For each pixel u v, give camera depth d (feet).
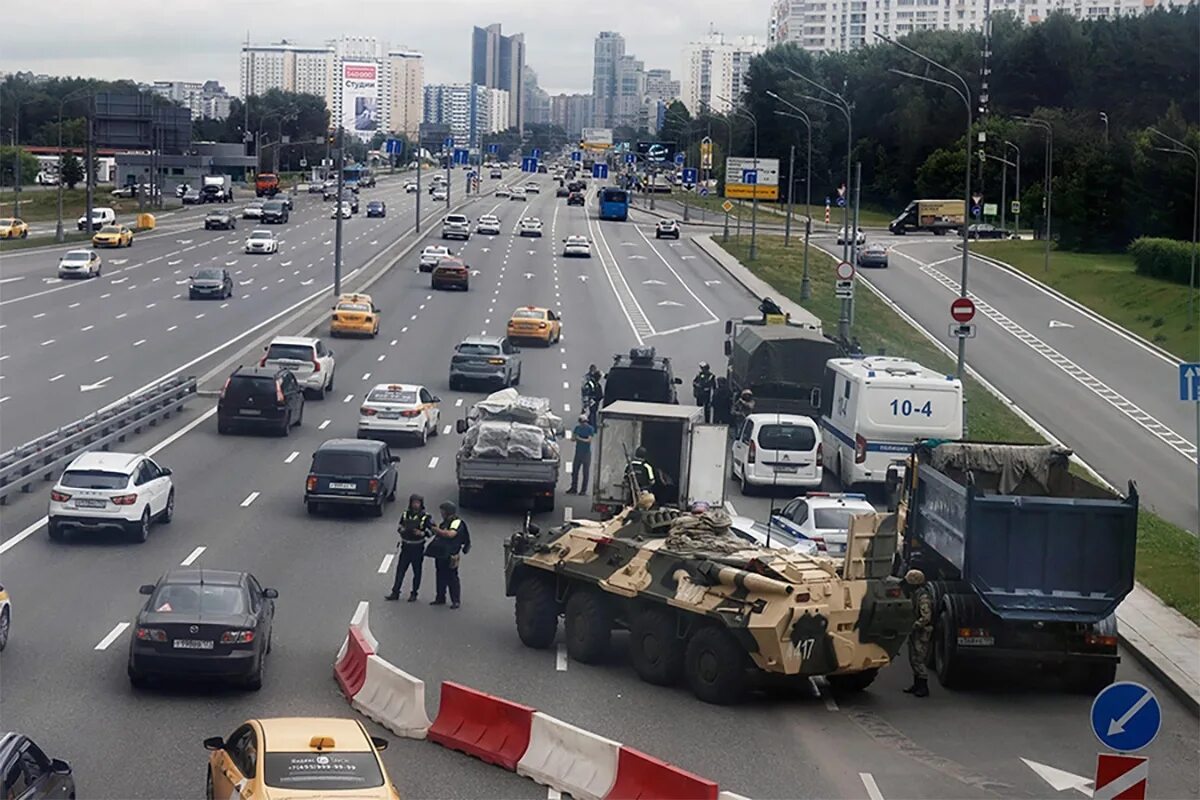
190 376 189.78
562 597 82.89
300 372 179.83
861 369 134.92
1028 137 493.77
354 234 436.35
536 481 122.21
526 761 61.36
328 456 118.21
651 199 580.30
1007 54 558.15
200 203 579.89
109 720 66.23
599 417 118.11
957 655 76.89
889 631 74.13
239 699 70.54
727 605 73.00
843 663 72.95
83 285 296.30
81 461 107.14
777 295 306.76
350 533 113.39
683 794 54.29
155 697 70.33
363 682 70.54
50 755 60.64
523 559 83.51
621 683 77.05
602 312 278.87
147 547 105.50
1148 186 392.27
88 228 410.31
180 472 135.44
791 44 619.67
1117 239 399.44
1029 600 75.15
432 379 199.62
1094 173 400.06
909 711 74.28
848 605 72.95
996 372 245.86
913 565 84.94
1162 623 91.81
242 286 301.22
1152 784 63.46
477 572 103.14
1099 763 45.11
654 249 412.77
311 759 46.39
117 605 88.58
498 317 266.16
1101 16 584.40
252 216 479.82
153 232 431.84
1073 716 74.23
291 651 80.12
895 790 60.95
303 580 97.40
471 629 87.15
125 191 624.18
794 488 135.95
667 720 70.44
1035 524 75.25
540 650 83.35
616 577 78.48
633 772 57.00
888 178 579.07
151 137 508.12
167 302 273.54
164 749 62.08
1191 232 392.06
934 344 267.18
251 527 113.80
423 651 81.46
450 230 416.67
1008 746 68.44
